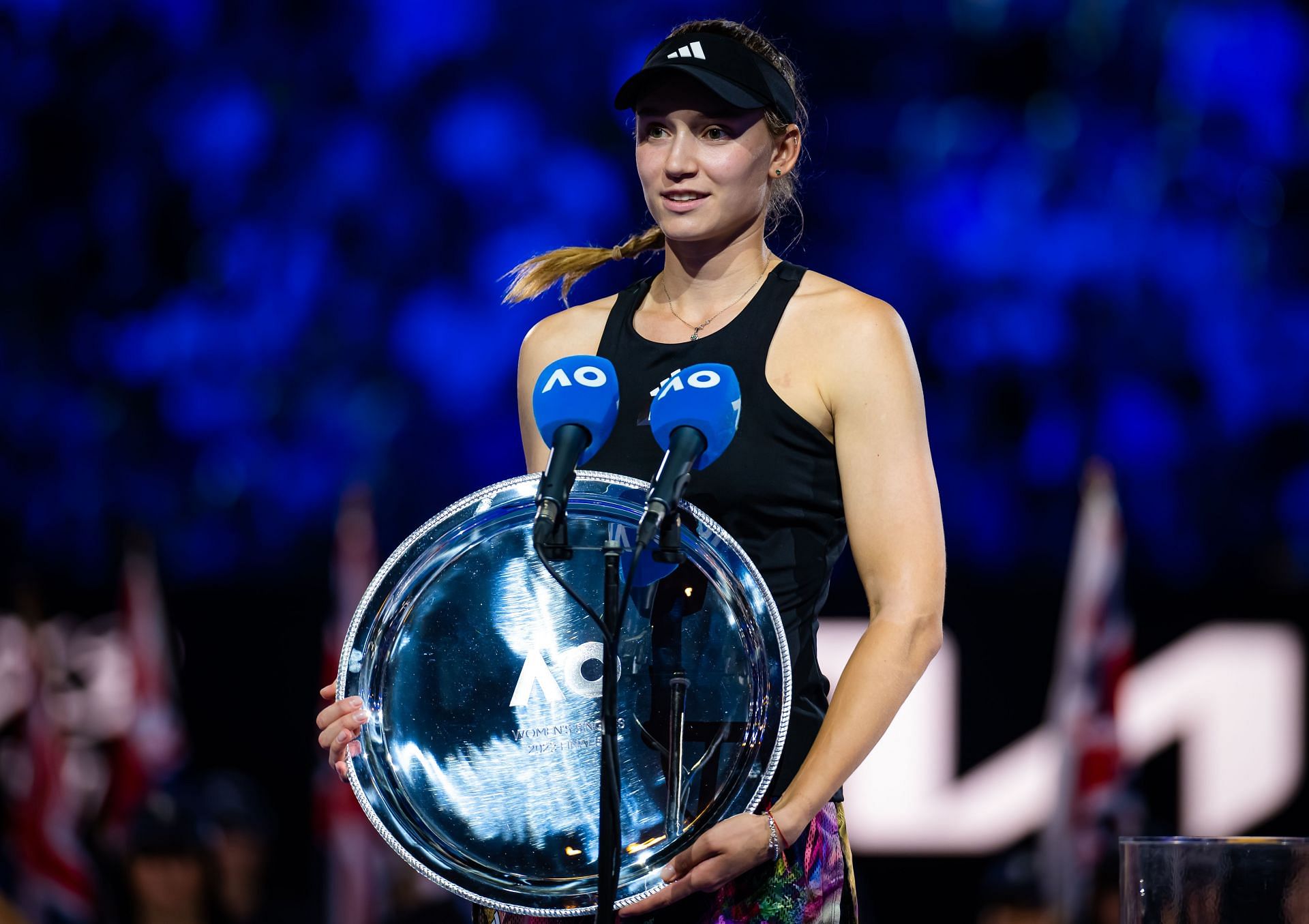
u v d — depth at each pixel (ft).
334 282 115.75
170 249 121.19
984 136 115.75
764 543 26.23
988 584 61.36
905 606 25.32
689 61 26.23
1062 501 108.99
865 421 25.91
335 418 113.60
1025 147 115.65
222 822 56.54
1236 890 23.44
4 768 61.93
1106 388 110.22
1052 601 60.95
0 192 119.55
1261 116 114.62
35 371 117.19
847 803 61.05
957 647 61.00
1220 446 111.04
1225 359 110.93
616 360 27.53
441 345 112.68
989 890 55.93
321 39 118.52
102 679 63.21
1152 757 61.05
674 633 24.81
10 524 114.52
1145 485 109.09
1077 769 58.39
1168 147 115.24
